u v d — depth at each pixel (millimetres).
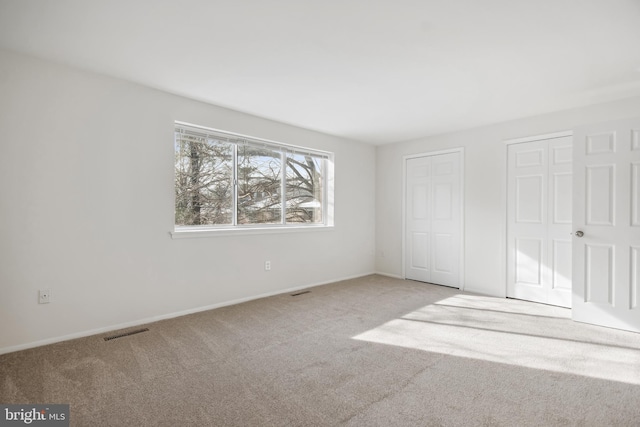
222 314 3389
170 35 2211
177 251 3314
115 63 2625
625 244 2961
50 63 2592
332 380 2088
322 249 4777
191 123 3400
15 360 2320
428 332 2916
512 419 1693
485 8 1895
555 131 3738
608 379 2100
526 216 3959
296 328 3000
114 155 2906
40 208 2553
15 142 2447
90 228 2787
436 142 4840
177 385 2018
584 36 2184
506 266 4109
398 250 5305
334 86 3062
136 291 3047
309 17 2000
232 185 3900
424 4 1862
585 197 3178
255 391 1955
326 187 4980
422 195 5012
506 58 2502
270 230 4133
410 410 1771
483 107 3625
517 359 2389
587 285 3154
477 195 4387
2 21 2035
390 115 3924
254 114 3898
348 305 3727
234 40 2271
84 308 2768
